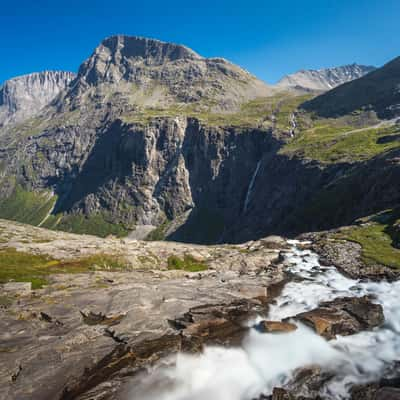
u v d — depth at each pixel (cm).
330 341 2777
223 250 7719
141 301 3856
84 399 2117
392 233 5897
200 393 2238
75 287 4656
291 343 2780
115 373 2400
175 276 5628
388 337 2794
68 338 2925
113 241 8800
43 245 7681
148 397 2178
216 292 4269
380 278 4316
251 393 2208
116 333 3012
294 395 2106
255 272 5588
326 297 3866
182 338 2914
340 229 7319
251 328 3123
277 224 17700
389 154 11050
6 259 6338
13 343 2903
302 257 6003
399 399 1867
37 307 3769
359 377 2236
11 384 2281
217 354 2691
